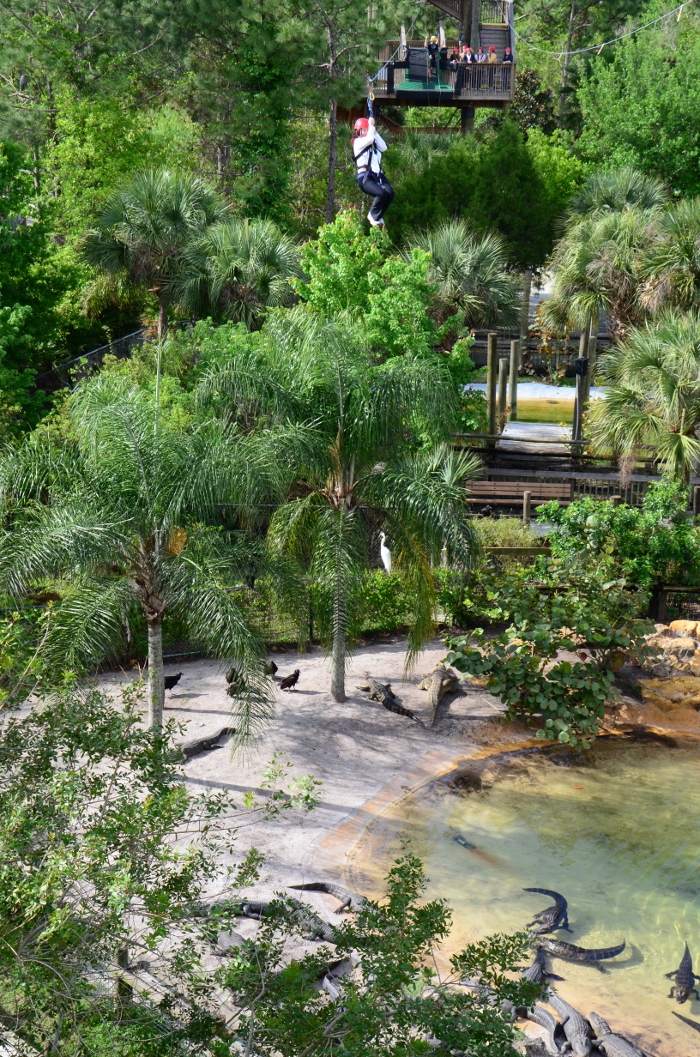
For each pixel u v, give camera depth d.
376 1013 4.91
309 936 8.01
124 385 11.22
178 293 22.44
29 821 5.32
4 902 4.93
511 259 33.62
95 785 5.90
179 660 14.38
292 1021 5.06
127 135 28.28
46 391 23.20
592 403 20.73
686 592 16.23
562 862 9.77
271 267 22.12
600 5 56.84
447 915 5.78
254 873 6.29
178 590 10.36
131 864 5.29
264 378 11.72
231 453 10.39
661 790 11.43
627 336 22.45
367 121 21.89
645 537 16.14
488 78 35.12
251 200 30.81
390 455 12.59
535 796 11.20
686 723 13.24
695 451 16.45
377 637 15.97
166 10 30.33
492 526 17.81
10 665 6.83
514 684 12.97
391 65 34.12
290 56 29.61
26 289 22.48
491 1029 4.95
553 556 15.78
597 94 41.22
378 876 9.34
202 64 32.66
